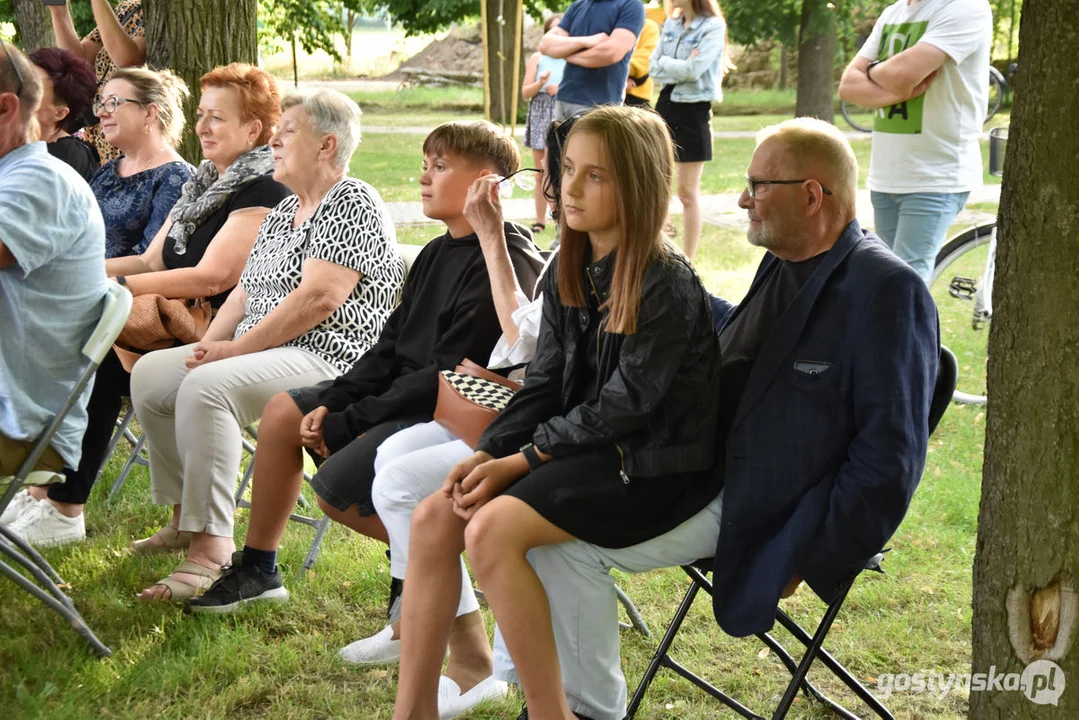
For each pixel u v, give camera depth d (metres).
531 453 2.53
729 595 2.49
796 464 2.43
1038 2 1.89
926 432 2.38
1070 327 1.93
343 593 3.67
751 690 3.12
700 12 7.52
